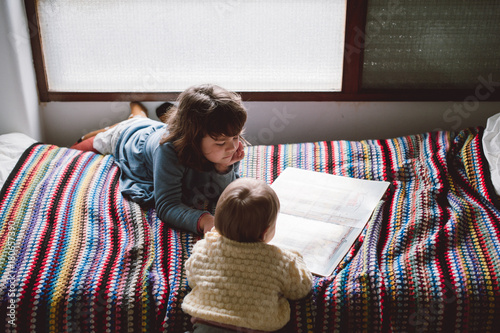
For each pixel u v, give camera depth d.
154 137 1.29
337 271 1.05
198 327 0.91
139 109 1.58
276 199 0.97
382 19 1.50
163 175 1.19
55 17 1.49
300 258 1.01
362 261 1.05
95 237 1.12
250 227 0.93
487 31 1.51
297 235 1.13
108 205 1.22
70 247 1.08
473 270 1.01
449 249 1.08
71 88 1.60
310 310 0.97
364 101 1.61
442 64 1.56
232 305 0.90
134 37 1.53
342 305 0.97
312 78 1.59
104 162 1.39
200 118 1.09
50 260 1.04
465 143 1.39
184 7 1.49
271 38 1.53
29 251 1.05
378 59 1.55
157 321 0.97
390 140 1.50
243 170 1.41
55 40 1.53
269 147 1.50
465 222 1.15
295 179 1.35
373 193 1.28
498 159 1.26
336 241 1.11
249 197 0.93
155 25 1.51
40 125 1.61
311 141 1.67
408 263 1.04
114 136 1.44
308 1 1.48
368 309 0.97
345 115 1.63
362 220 1.18
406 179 1.35
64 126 1.64
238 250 0.94
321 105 1.61
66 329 0.96
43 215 1.16
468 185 1.30
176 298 0.98
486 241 1.09
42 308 0.96
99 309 0.96
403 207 1.23
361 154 1.43
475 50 1.54
